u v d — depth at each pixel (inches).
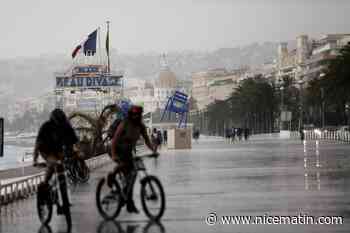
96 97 5383.9
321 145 6525.6
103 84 5034.5
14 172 2738.7
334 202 1715.1
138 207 1726.1
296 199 1808.6
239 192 2065.7
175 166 3636.8
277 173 2851.9
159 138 7426.2
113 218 1509.6
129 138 1496.1
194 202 1818.4
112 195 1510.8
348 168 3058.6
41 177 2689.5
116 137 1494.8
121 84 5049.2
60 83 5034.5
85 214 1636.3
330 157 4082.2
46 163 1485.0
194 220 1466.5
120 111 3489.2
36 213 1736.0
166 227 1374.3
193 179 2664.9
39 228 1430.9
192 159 4419.3
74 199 2016.5
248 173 2913.4
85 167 2667.3
